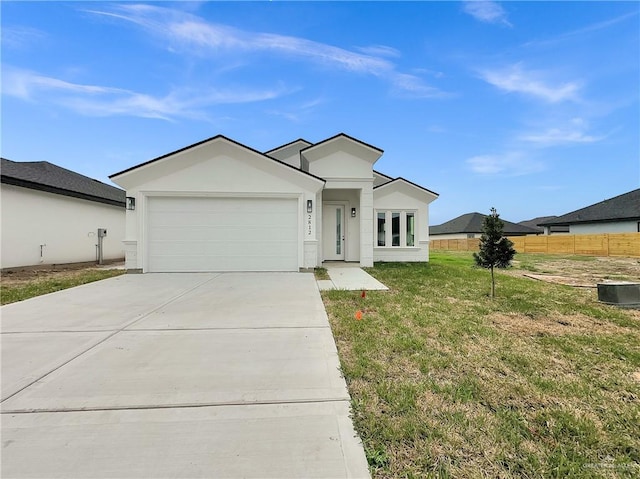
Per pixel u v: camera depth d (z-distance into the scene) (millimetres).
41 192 12586
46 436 2238
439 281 9156
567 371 3445
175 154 9859
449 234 50625
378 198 14352
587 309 6117
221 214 10164
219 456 2053
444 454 2131
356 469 1968
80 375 3162
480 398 2848
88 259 14852
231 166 10125
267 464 1988
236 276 9391
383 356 3746
